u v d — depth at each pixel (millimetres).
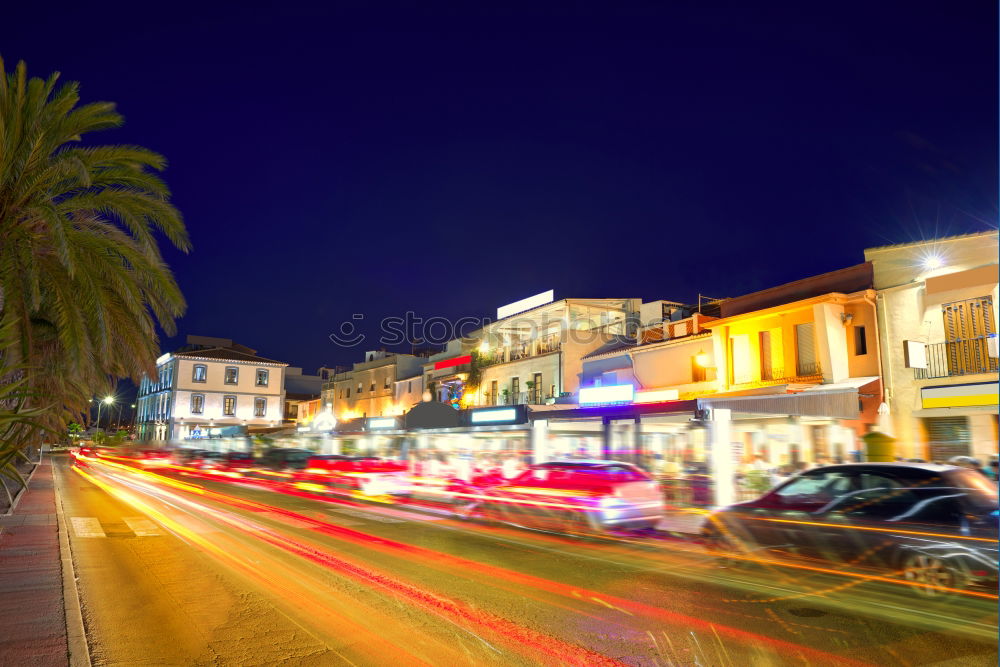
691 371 25859
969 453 16328
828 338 20125
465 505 15406
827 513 7254
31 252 12008
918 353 17672
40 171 12344
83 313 13242
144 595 6875
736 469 17797
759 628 5359
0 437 9641
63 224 12172
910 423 17906
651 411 20641
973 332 17078
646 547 9727
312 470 24719
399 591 6949
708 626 5449
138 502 17953
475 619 5820
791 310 21703
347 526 12578
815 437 17062
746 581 7148
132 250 13242
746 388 22938
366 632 5473
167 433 61875
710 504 14312
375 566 8391
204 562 8766
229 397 64375
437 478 18609
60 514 14211
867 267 20234
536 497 12766
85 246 12664
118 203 13500
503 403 36844
